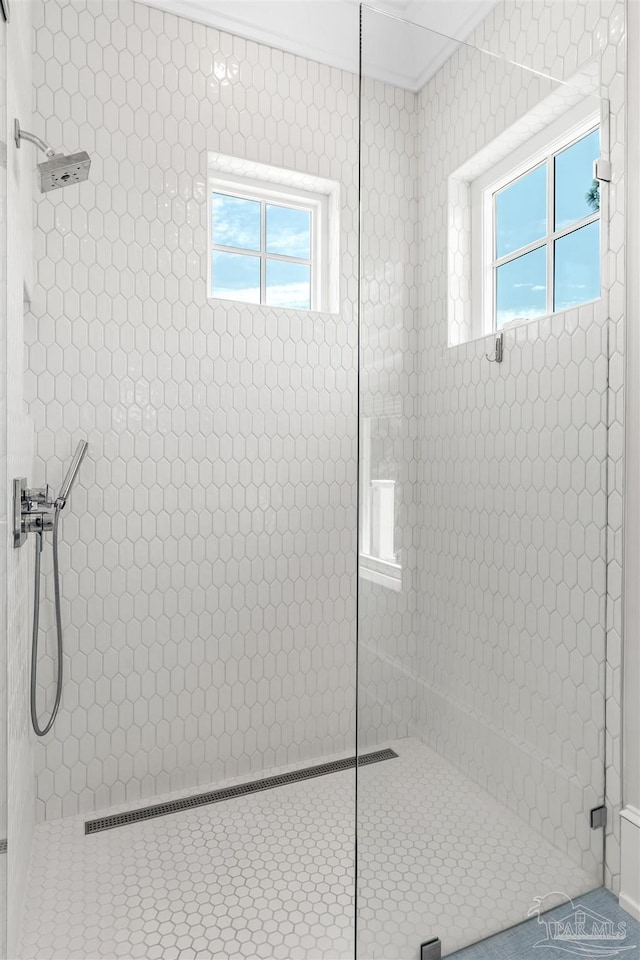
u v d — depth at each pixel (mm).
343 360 2389
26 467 1648
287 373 2293
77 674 1997
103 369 2008
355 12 2330
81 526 1989
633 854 1533
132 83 2025
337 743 2412
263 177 2328
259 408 2246
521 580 1518
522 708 1518
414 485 1417
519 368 1511
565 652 1564
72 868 1737
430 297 1429
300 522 2326
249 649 2252
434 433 1434
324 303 2459
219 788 2164
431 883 1407
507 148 1494
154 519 2094
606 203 1605
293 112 2285
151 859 1781
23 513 1533
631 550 1556
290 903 1608
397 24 1384
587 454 1588
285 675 2314
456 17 2131
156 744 2115
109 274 2008
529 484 1524
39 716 1943
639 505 1535
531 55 1861
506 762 1498
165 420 2100
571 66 1718
